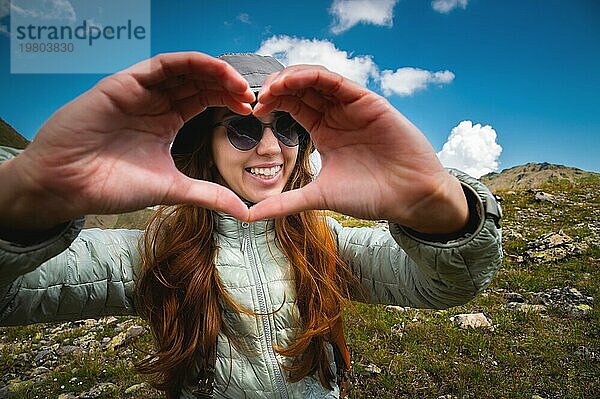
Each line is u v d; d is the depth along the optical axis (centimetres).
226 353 64
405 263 60
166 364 64
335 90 37
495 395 151
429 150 39
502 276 267
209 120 65
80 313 59
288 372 65
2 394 175
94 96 34
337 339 69
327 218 73
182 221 66
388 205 40
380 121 37
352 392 153
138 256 63
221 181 69
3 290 48
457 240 45
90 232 62
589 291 239
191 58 35
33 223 37
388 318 205
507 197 502
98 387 170
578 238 329
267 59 70
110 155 36
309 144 71
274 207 40
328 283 66
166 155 39
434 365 166
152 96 36
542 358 173
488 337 189
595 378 159
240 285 64
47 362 200
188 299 64
